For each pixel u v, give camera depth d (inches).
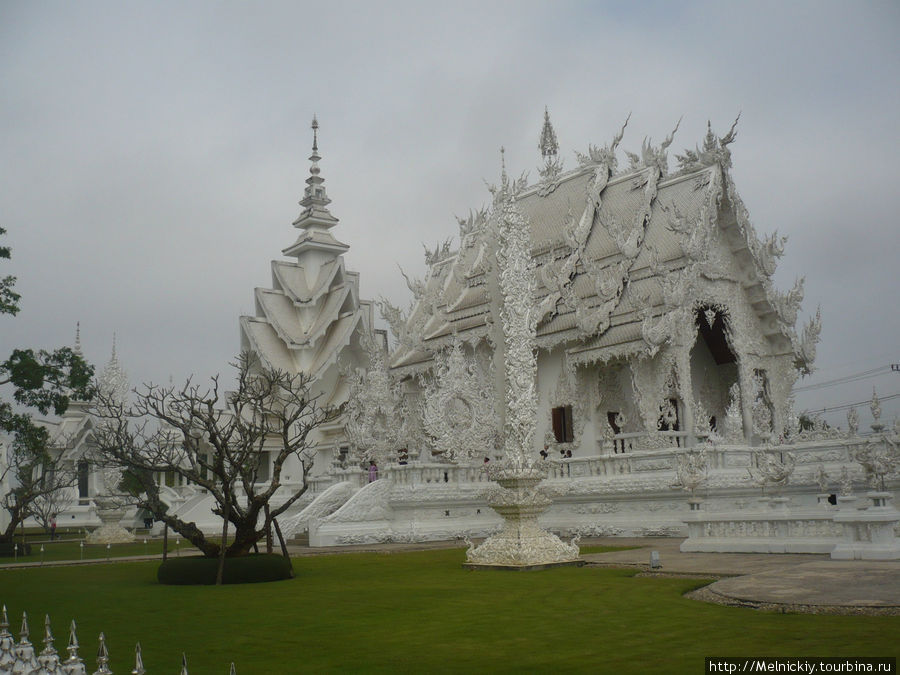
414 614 489.1
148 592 661.9
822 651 336.2
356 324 2262.6
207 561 724.0
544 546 738.8
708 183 1437.0
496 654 363.9
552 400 1552.7
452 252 2036.2
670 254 1432.1
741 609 450.6
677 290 1338.6
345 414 1802.4
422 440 1664.6
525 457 749.3
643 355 1357.0
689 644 364.8
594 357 1445.6
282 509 812.6
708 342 1589.6
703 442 1206.9
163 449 1106.1
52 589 695.7
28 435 1515.7
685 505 1130.7
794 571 561.9
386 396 1552.7
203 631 453.1
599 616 452.4
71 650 269.9
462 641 397.4
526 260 792.9
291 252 2454.5
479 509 1282.0
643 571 665.6
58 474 2479.1
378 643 399.9
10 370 1469.0
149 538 1626.5
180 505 1736.0
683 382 1328.7
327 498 1332.4
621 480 1199.6
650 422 1359.5
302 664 355.9
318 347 2258.9
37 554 1268.5
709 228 1393.9
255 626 465.7
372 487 1235.2
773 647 348.5
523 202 1847.9
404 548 1080.8
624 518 1194.6
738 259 1469.0
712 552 796.0
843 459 1146.0
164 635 442.0
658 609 466.6
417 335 1867.6
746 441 1413.6
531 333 778.2
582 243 1609.3
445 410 1257.4
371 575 734.5
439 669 337.1
